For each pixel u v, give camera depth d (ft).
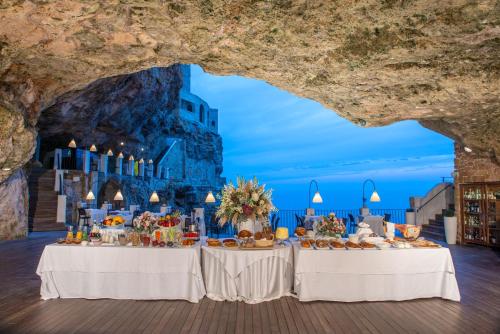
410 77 18.56
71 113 53.52
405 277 15.69
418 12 13.76
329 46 16.46
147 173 73.41
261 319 13.20
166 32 16.03
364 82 19.70
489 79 17.70
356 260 15.43
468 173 33.14
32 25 15.57
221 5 13.96
